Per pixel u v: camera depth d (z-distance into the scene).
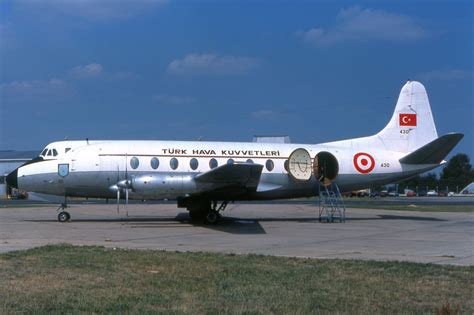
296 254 14.85
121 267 11.84
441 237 19.94
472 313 8.28
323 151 27.33
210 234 20.52
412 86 29.22
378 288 9.98
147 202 46.16
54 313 7.95
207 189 23.45
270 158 26.39
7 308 8.16
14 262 12.33
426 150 26.95
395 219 29.00
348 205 45.00
